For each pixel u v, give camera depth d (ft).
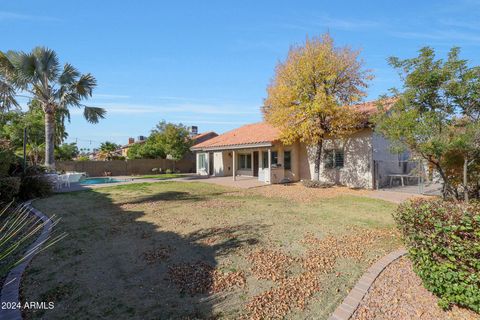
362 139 46.29
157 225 22.61
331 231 20.20
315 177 48.73
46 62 49.44
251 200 35.53
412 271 12.66
